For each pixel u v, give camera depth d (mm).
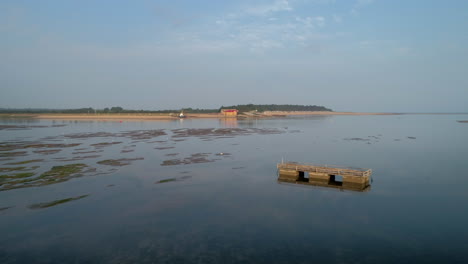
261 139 77250
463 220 23328
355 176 32781
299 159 49062
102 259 18078
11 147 61500
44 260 18078
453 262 17453
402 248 19094
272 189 32000
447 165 43812
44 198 28844
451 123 161875
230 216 24391
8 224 23047
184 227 22375
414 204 26984
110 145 65000
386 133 96188
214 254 18469
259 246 19453
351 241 20078
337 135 88688
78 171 39844
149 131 99312
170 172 39688
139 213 25109
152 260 17875
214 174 38688
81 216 24531
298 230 21750
